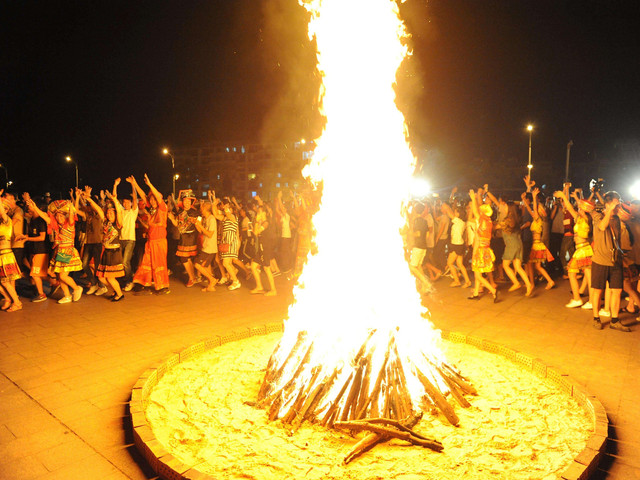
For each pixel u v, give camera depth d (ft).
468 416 13.08
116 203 27.58
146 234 32.35
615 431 12.25
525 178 31.83
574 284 26.32
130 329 21.75
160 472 10.06
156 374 15.37
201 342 18.60
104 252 27.76
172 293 30.27
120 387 14.99
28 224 28.40
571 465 9.86
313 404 12.82
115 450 11.21
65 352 18.42
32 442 11.52
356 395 13.00
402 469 10.45
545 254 29.99
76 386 15.06
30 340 19.95
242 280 35.24
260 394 14.15
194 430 12.19
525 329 21.95
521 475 10.18
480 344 19.12
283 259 37.93
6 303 25.64
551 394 14.55
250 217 41.57
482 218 27.55
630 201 25.22
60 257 26.58
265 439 11.78
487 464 10.64
